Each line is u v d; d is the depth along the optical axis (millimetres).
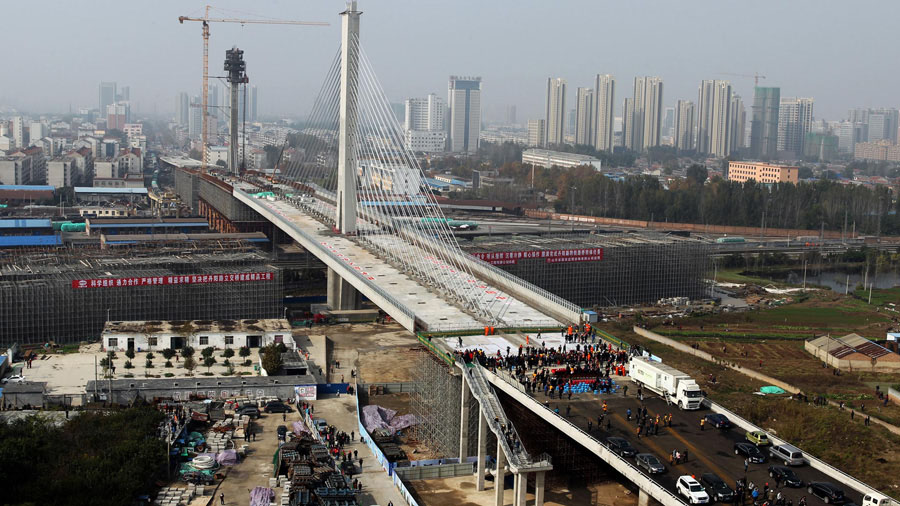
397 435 128000
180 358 158375
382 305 149375
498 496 101000
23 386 136000
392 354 170875
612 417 103062
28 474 99812
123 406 131250
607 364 119562
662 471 89188
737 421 102750
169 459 109938
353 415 134875
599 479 111250
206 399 137500
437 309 145375
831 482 89250
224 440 119688
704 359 170625
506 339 128500
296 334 183750
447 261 184125
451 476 113812
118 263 193125
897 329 197875
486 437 112438
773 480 89250
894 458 118188
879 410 139375
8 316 164375
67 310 169125
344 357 168250
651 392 112375
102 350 162000
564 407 105250
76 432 114250
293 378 144875
